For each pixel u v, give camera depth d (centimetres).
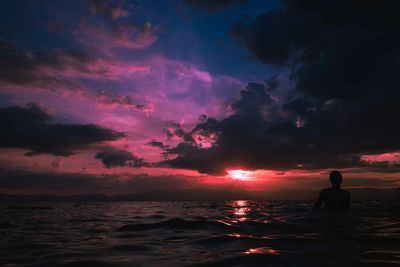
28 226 745
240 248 358
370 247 351
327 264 269
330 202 777
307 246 361
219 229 555
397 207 1254
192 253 339
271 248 352
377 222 615
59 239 496
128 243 427
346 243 381
